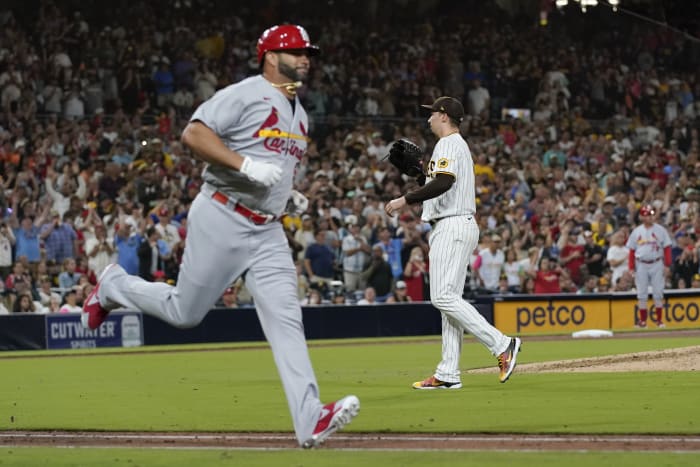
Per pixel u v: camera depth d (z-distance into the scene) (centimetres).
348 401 1358
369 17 7762
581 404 1898
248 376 2777
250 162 1367
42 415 1861
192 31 7100
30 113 6050
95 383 2591
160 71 6744
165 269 5034
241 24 7356
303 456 1339
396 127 7038
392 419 1702
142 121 6391
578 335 4491
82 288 4656
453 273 2206
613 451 1352
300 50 1445
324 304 5034
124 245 4959
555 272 5494
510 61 7912
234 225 1425
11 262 4847
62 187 5444
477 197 6219
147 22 6981
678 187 6938
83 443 1516
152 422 1733
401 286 5181
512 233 5816
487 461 1277
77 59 6606
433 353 3700
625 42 8138
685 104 8062
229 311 4775
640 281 5056
